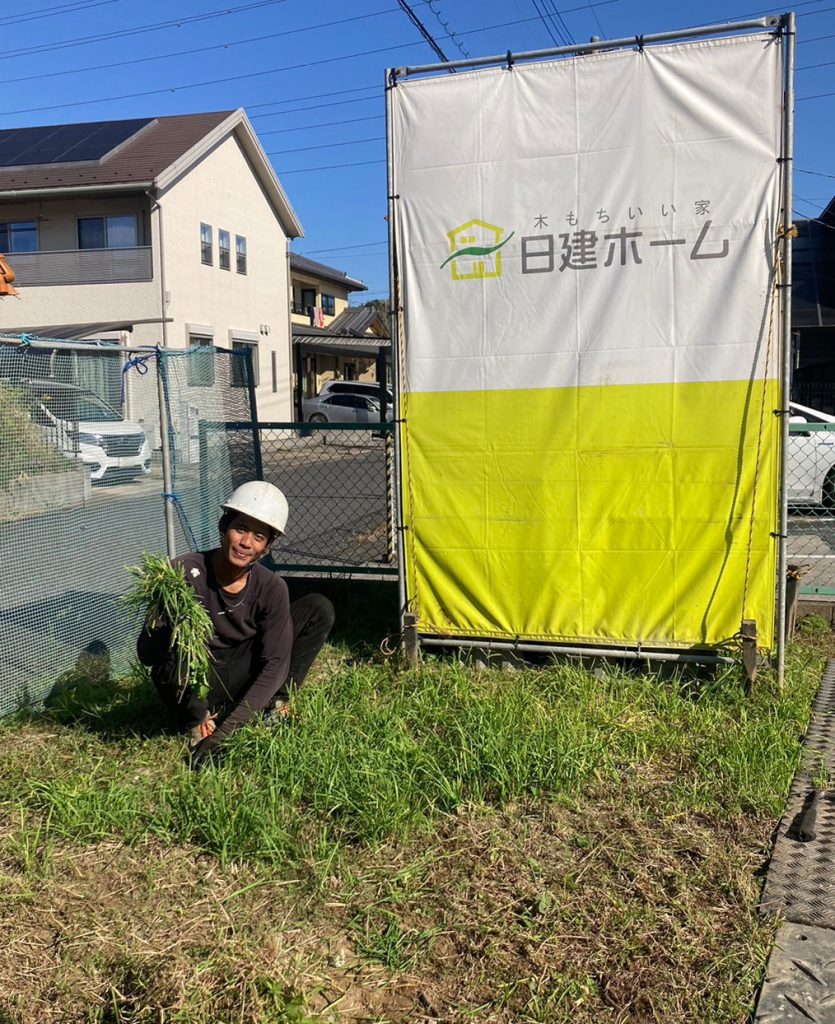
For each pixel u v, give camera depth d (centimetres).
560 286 460
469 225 468
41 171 2278
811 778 367
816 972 251
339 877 300
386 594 619
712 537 456
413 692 450
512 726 397
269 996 242
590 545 472
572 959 258
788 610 527
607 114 444
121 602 469
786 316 430
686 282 444
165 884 296
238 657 406
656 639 469
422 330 481
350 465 1335
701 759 378
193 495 586
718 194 435
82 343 459
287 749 367
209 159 2394
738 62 426
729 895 288
